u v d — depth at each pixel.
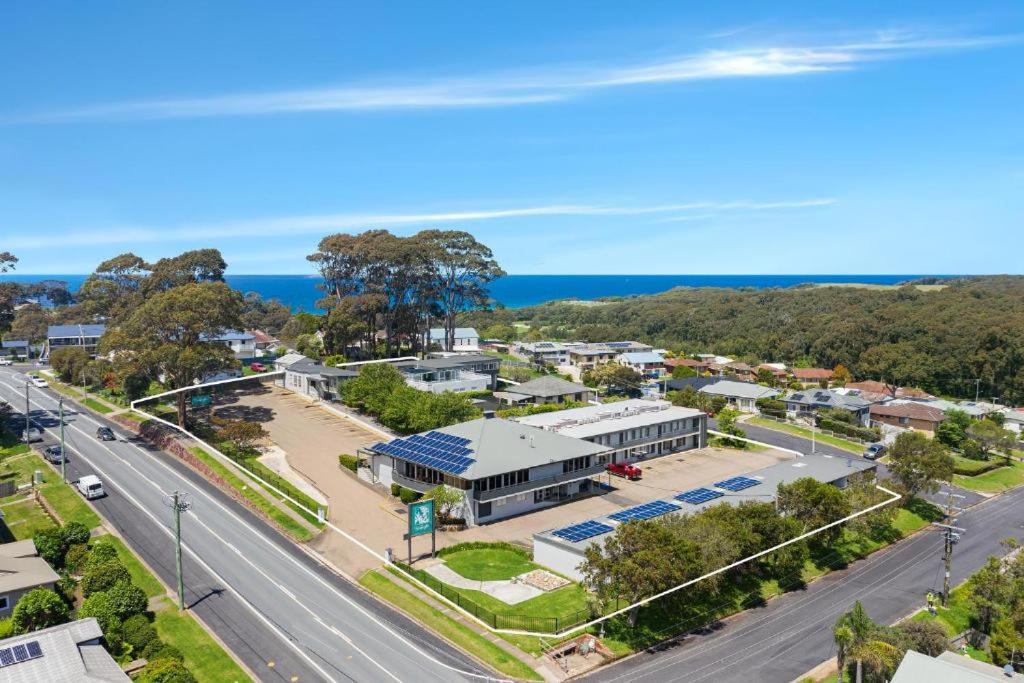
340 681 36.28
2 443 77.06
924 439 70.88
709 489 62.22
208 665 37.44
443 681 36.59
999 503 76.38
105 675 32.75
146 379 95.56
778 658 41.31
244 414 91.69
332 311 120.94
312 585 47.34
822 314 188.88
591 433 76.31
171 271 113.44
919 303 182.50
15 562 44.59
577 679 37.88
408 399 83.88
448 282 133.75
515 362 147.62
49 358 125.31
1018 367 134.50
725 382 121.88
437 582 47.16
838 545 60.19
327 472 70.69
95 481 62.03
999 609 46.19
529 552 52.69
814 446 92.94
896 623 45.94
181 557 47.41
